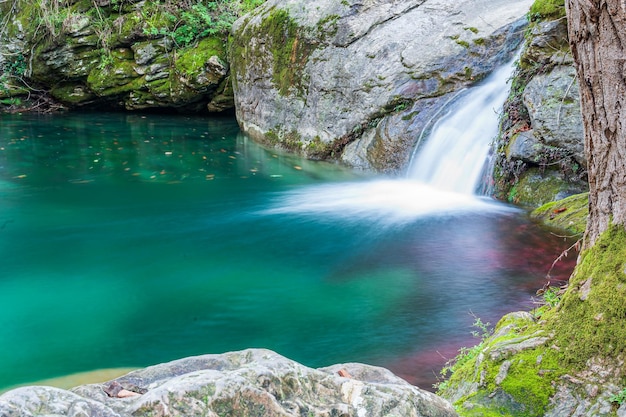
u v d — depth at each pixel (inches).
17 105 615.8
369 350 176.1
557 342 123.3
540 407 115.3
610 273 121.6
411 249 256.8
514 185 309.3
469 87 376.5
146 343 186.4
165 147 470.9
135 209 330.6
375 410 75.7
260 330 191.9
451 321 191.6
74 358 177.6
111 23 584.1
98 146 475.8
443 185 350.6
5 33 610.5
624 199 122.3
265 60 474.0
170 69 566.6
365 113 405.4
